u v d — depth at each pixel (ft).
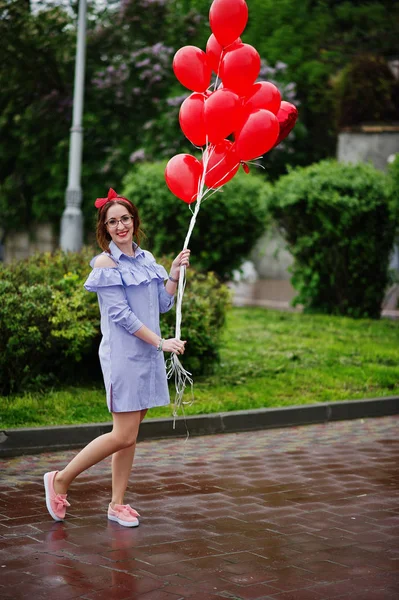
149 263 17.44
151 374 16.88
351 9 98.89
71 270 32.14
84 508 18.29
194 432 26.07
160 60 82.17
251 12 96.78
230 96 18.39
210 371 32.96
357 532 16.84
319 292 53.31
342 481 20.90
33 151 85.56
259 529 16.97
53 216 88.63
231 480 20.86
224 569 14.64
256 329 45.01
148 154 78.07
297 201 51.37
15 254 92.79
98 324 29.22
